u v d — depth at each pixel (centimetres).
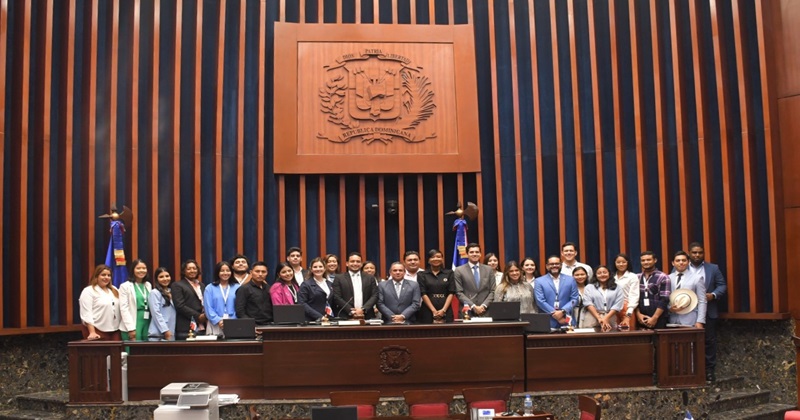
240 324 812
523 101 1159
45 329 952
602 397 826
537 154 1135
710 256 1038
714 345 960
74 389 790
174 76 1083
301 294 884
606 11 1135
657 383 846
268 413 791
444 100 1143
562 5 1157
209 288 897
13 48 966
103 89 1050
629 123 1117
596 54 1125
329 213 1144
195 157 1088
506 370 823
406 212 1155
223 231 1104
